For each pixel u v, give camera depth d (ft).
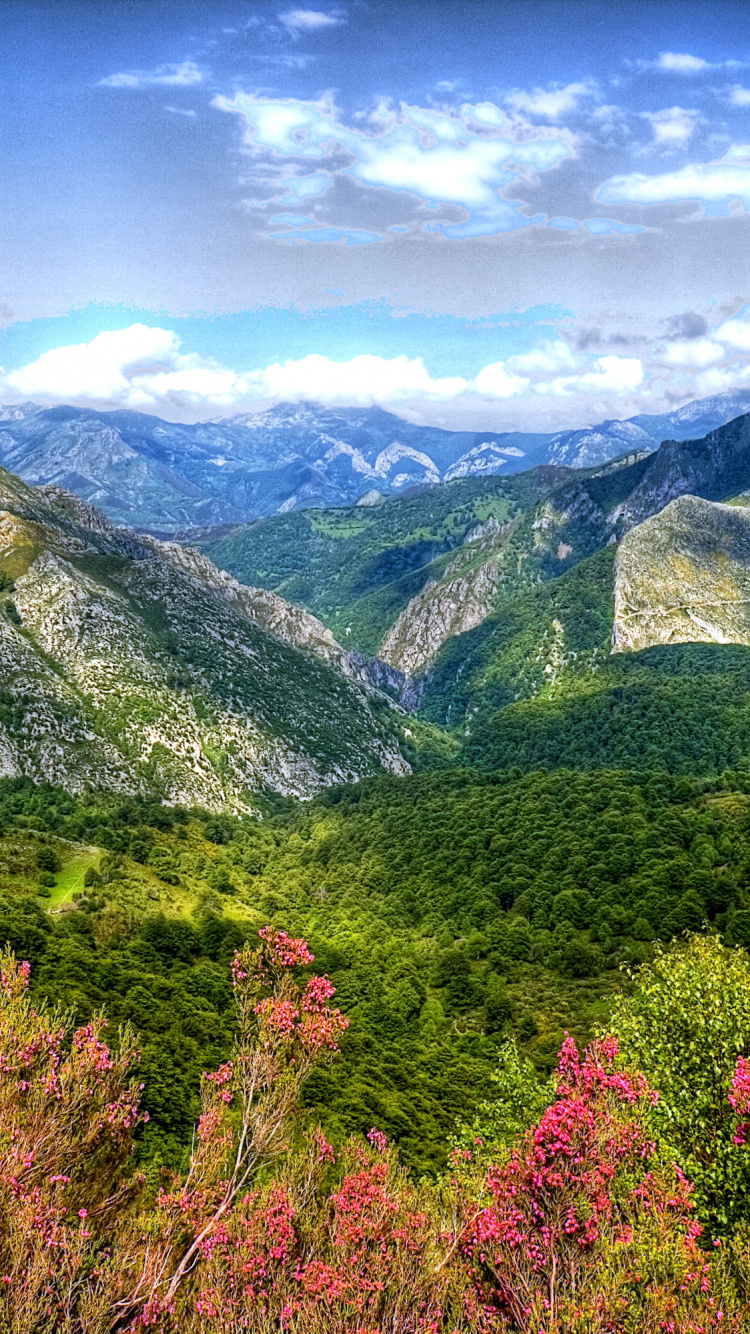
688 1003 113.09
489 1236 68.85
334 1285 64.54
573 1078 86.38
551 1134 73.10
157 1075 178.19
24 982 78.84
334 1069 217.56
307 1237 71.20
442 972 310.65
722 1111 97.76
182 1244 70.54
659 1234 70.18
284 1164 79.05
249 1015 81.92
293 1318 64.49
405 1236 69.92
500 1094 218.38
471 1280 69.21
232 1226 70.54
